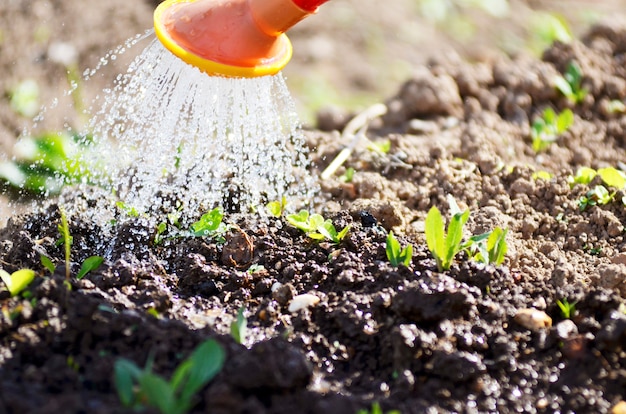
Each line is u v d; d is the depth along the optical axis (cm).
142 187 109
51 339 81
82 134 127
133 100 109
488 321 87
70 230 100
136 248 98
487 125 132
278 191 111
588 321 87
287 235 101
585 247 102
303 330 88
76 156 122
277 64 92
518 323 87
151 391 73
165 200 106
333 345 86
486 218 106
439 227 90
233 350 80
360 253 96
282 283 94
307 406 78
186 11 91
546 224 106
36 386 77
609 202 106
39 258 96
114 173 115
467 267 91
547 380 83
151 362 77
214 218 99
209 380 77
